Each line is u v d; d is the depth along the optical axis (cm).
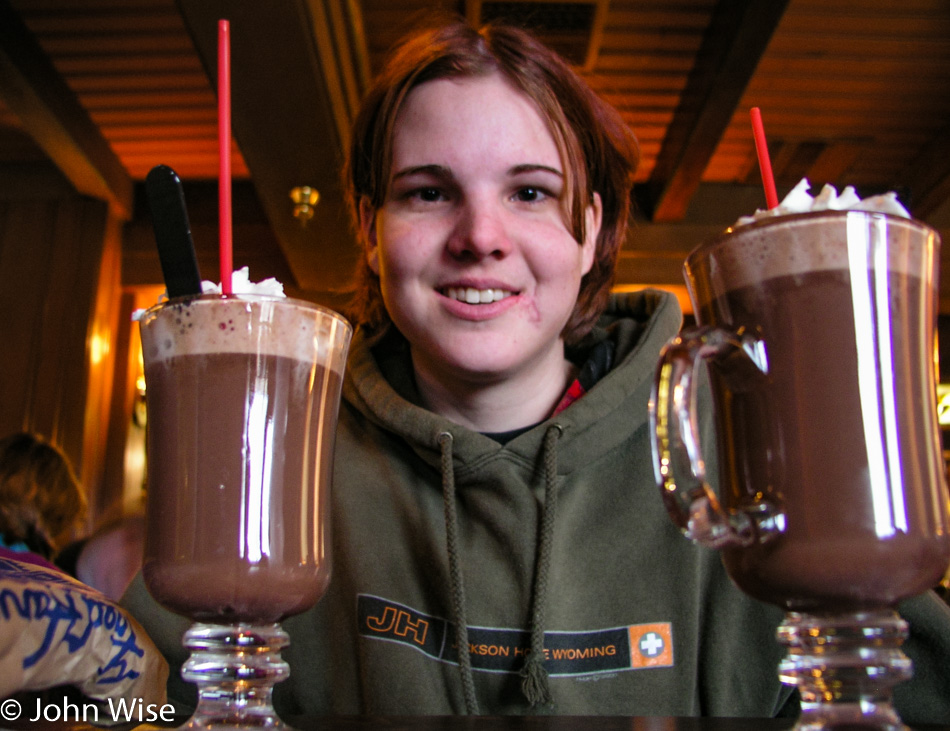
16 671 59
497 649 91
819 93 573
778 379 51
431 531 99
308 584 58
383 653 92
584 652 92
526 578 93
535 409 105
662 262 671
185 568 55
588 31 493
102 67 543
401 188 94
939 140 613
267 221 669
